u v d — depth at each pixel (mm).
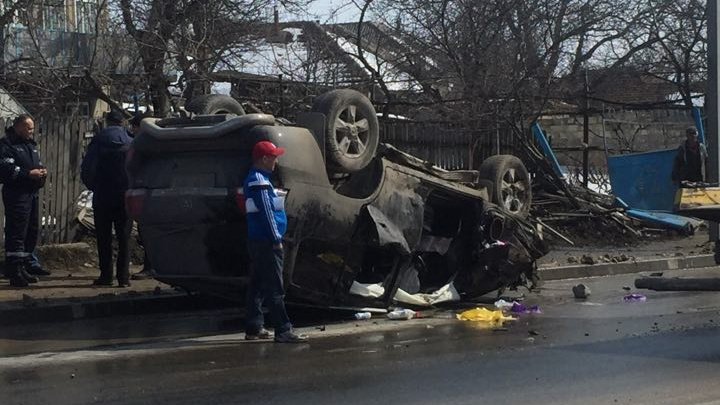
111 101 14727
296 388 6844
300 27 18188
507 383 7012
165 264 9430
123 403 6426
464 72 17906
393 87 18922
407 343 8773
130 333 9516
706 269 15664
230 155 9031
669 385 6945
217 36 15875
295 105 16375
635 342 8742
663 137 22734
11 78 15836
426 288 11062
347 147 9531
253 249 8648
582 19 19734
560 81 19594
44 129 13023
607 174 20938
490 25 18312
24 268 11406
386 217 9875
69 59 16609
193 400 6488
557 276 14164
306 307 10047
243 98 15922
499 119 17750
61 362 7945
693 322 9953
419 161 10398
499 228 11375
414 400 6473
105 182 11188
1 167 10914
